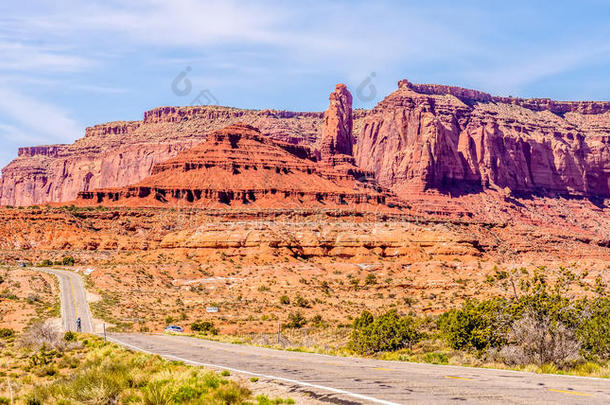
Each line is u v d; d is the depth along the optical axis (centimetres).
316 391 1694
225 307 10562
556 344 2619
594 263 10738
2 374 3472
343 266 14438
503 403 1417
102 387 1959
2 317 8806
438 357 3278
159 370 2333
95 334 6209
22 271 13425
